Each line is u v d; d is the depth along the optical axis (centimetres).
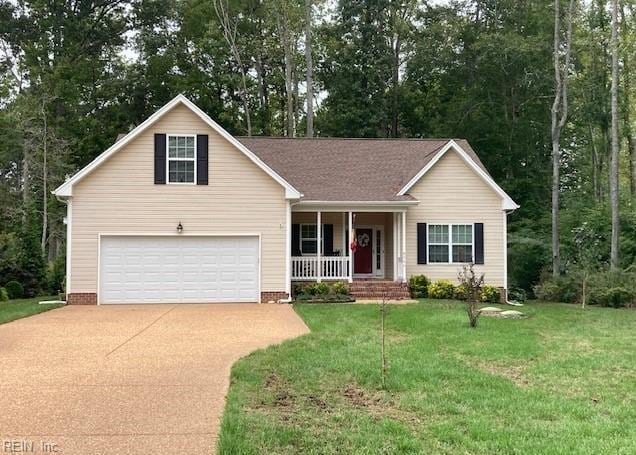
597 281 2125
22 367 889
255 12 3831
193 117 1880
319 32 3650
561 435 577
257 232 1897
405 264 2073
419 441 556
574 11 2802
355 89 3678
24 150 2961
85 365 904
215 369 872
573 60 3098
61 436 573
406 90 3822
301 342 1086
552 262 2662
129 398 711
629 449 536
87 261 1825
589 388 778
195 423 614
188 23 3853
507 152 3400
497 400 702
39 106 3028
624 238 2566
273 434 571
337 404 687
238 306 1773
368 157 2331
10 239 2388
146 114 3741
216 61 3762
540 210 3250
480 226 2127
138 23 3978
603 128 3269
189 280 1869
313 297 1911
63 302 1827
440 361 911
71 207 1822
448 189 2128
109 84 3647
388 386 761
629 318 1580
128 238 1847
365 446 543
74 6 3881
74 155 3350
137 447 544
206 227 1875
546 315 1617
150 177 1855
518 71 3294
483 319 1420
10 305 1802
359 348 1019
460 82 3575
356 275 2262
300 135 3856
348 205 2038
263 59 3819
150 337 1177
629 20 3022
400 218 2091
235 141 1880
